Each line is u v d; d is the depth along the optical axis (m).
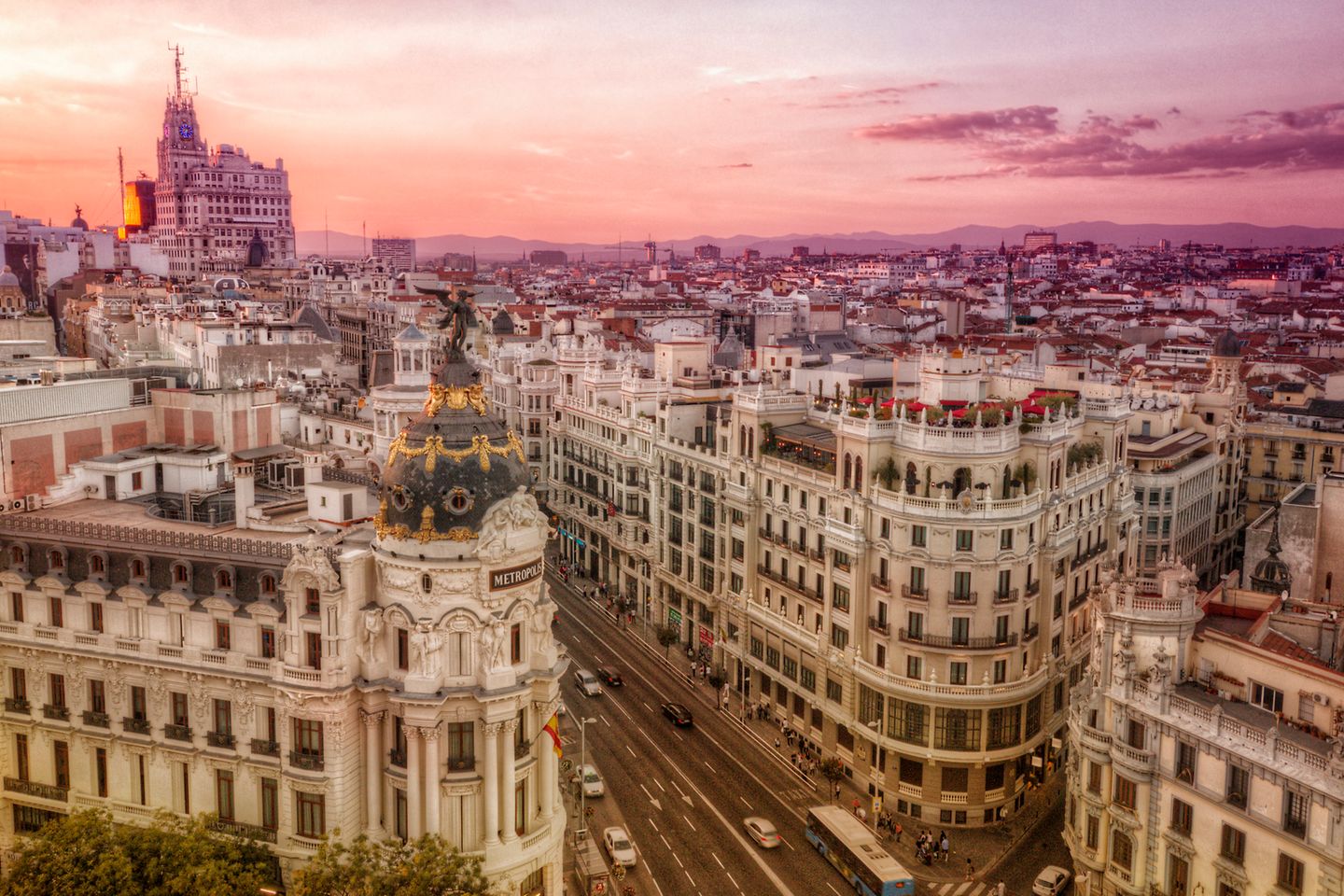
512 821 77.88
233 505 100.81
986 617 103.31
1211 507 167.88
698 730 123.06
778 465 124.00
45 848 69.12
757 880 93.56
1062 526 111.44
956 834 103.44
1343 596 108.31
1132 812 77.38
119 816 82.69
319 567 75.56
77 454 108.50
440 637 75.81
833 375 163.50
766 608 127.19
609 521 170.25
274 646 78.38
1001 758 104.44
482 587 76.06
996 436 103.81
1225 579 88.12
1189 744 73.44
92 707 83.69
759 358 191.62
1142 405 165.12
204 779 80.75
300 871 69.38
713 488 138.62
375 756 77.81
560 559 190.38
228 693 79.69
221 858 72.62
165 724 81.31
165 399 115.62
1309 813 65.75
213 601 79.44
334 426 151.12
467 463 77.12
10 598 85.00
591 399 177.25
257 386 130.62
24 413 105.38
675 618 150.00
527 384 197.00
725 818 104.12
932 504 102.94
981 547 102.50
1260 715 72.19
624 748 117.69
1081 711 83.44
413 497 76.50
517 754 78.81
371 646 77.00
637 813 104.25
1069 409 116.25
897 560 105.50
